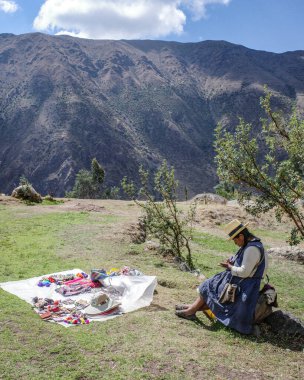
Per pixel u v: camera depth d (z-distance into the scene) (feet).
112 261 35.37
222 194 147.43
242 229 21.50
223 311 21.67
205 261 44.73
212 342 19.97
